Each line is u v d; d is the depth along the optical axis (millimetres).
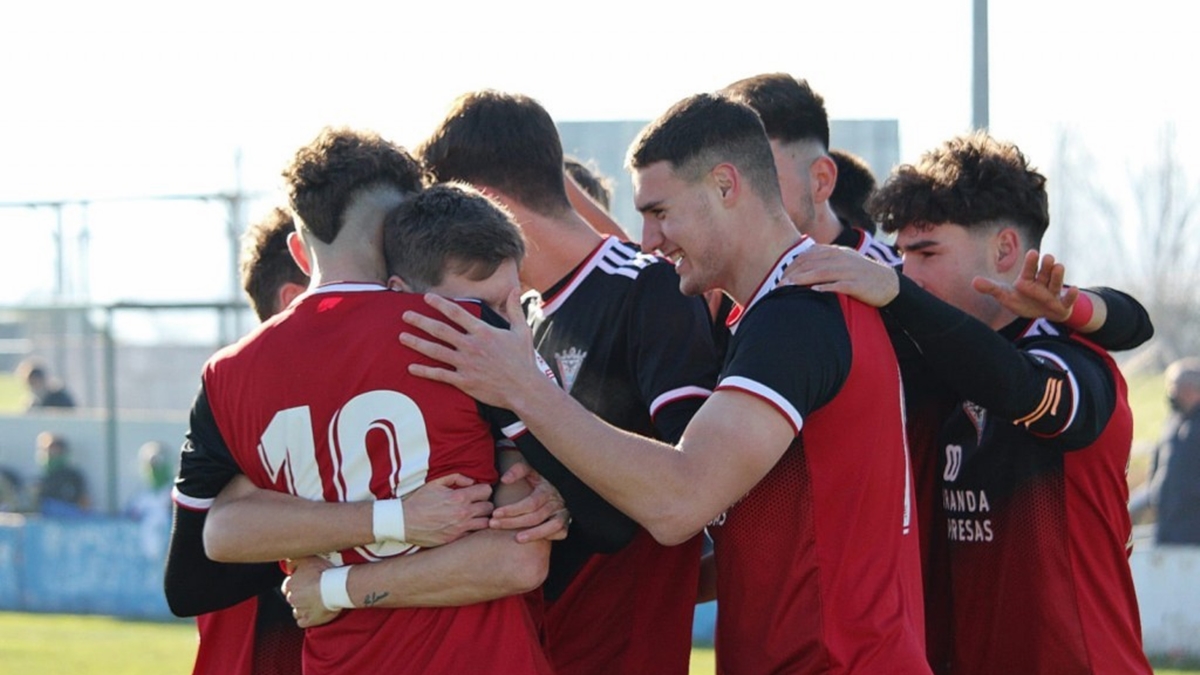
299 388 10195
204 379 10766
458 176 12703
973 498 12633
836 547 10664
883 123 31781
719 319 13867
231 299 50469
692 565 12602
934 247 12734
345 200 10617
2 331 60000
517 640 10281
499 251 10406
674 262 11773
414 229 10422
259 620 12828
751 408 10133
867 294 10828
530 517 10156
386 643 10195
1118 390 12438
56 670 34406
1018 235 12766
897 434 11055
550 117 13039
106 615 47031
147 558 46750
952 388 12383
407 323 10133
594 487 10133
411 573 10055
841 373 10523
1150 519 41906
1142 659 12672
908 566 11148
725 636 11266
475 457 10172
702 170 11125
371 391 10070
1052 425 11617
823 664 10586
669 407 11750
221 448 10656
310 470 10211
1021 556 12383
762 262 11266
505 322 10359
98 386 59438
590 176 18141
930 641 13211
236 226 50219
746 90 14781
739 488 10133
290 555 10258
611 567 12453
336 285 10477
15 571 48531
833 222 15461
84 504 52312
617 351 12406
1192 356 62031
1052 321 12133
